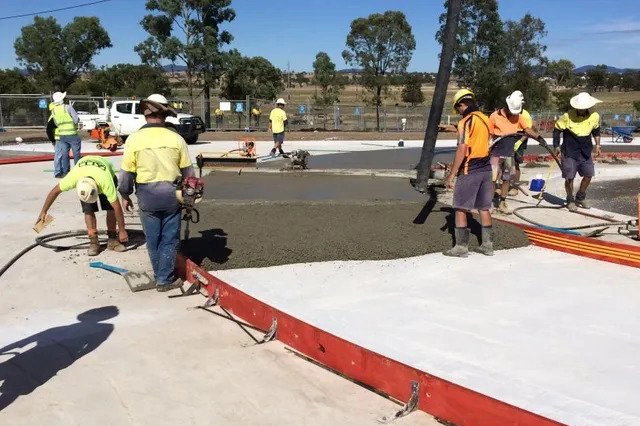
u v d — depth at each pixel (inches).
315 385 142.3
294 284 209.6
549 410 126.6
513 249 263.6
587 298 199.2
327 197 391.2
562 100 1502.2
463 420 124.1
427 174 416.5
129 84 1792.6
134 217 314.5
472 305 191.2
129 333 169.9
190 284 214.1
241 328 175.6
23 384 139.6
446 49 390.6
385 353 153.6
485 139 237.5
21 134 1059.9
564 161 349.7
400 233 266.7
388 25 1349.7
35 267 230.1
